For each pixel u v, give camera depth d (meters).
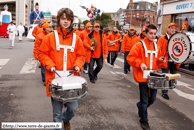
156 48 3.27
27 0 42.94
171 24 4.66
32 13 14.48
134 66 3.18
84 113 3.81
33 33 7.50
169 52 4.02
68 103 2.59
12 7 45.00
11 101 4.27
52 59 2.60
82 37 7.06
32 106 4.03
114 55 8.91
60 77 2.49
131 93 5.24
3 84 5.50
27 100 4.36
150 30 3.14
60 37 2.57
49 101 4.34
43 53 2.60
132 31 7.69
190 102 4.82
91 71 6.09
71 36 2.64
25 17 40.78
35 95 4.69
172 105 4.52
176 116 3.91
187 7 11.65
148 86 3.02
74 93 2.25
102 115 3.76
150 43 3.25
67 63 2.60
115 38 8.90
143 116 3.28
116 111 3.98
